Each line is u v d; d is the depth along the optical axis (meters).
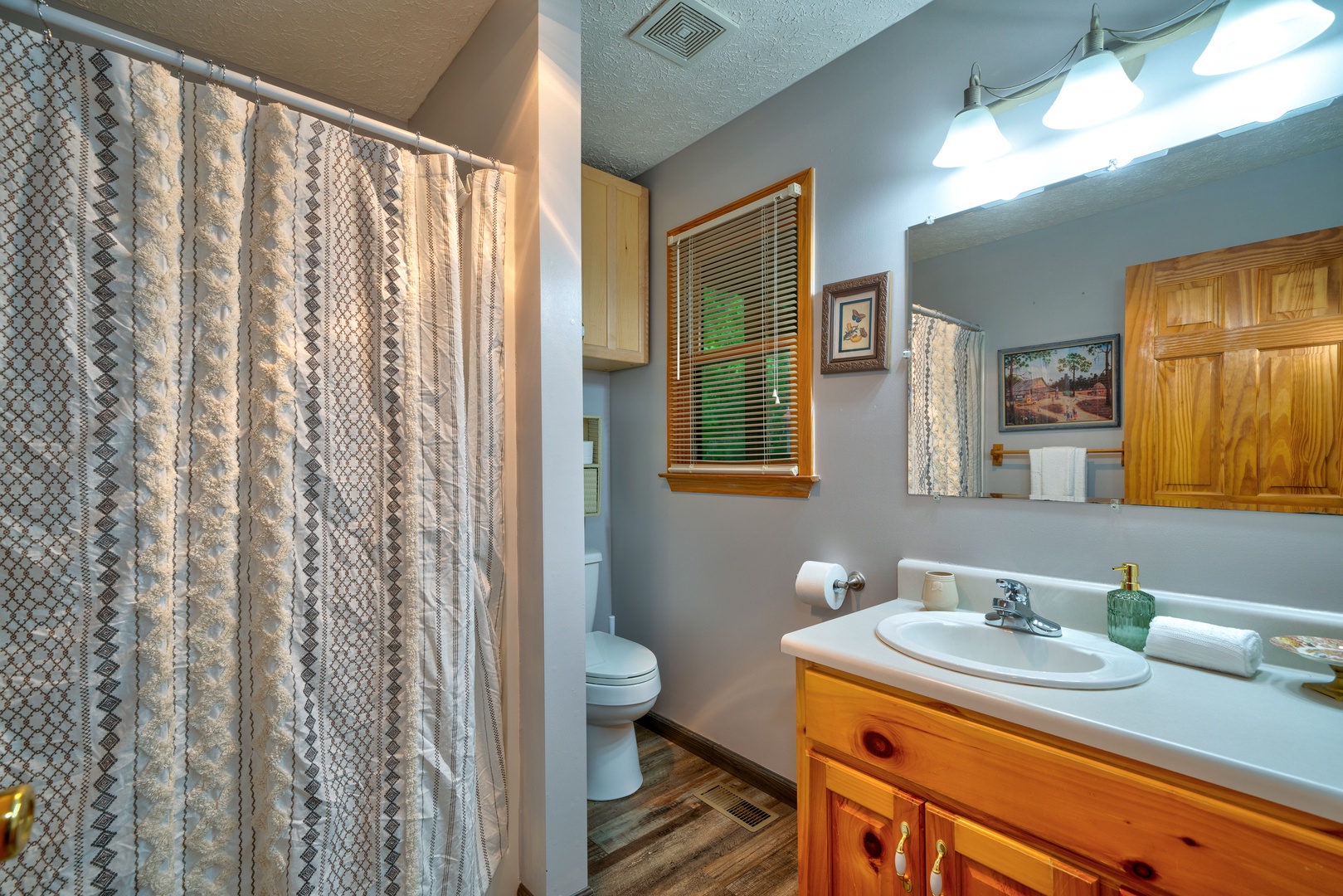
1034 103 1.38
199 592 1.05
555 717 1.45
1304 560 1.04
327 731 1.17
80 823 0.94
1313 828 0.70
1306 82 1.03
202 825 1.05
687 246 2.34
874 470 1.71
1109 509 1.27
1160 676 1.02
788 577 1.96
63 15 0.94
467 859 1.32
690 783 2.07
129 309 0.98
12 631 0.90
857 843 1.16
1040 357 1.36
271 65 1.85
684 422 2.35
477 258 1.43
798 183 1.89
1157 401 1.20
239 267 1.10
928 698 1.06
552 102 1.45
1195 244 1.15
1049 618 1.33
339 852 1.18
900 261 1.64
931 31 1.56
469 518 1.36
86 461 0.95
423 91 2.01
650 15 1.58
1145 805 0.81
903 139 1.63
